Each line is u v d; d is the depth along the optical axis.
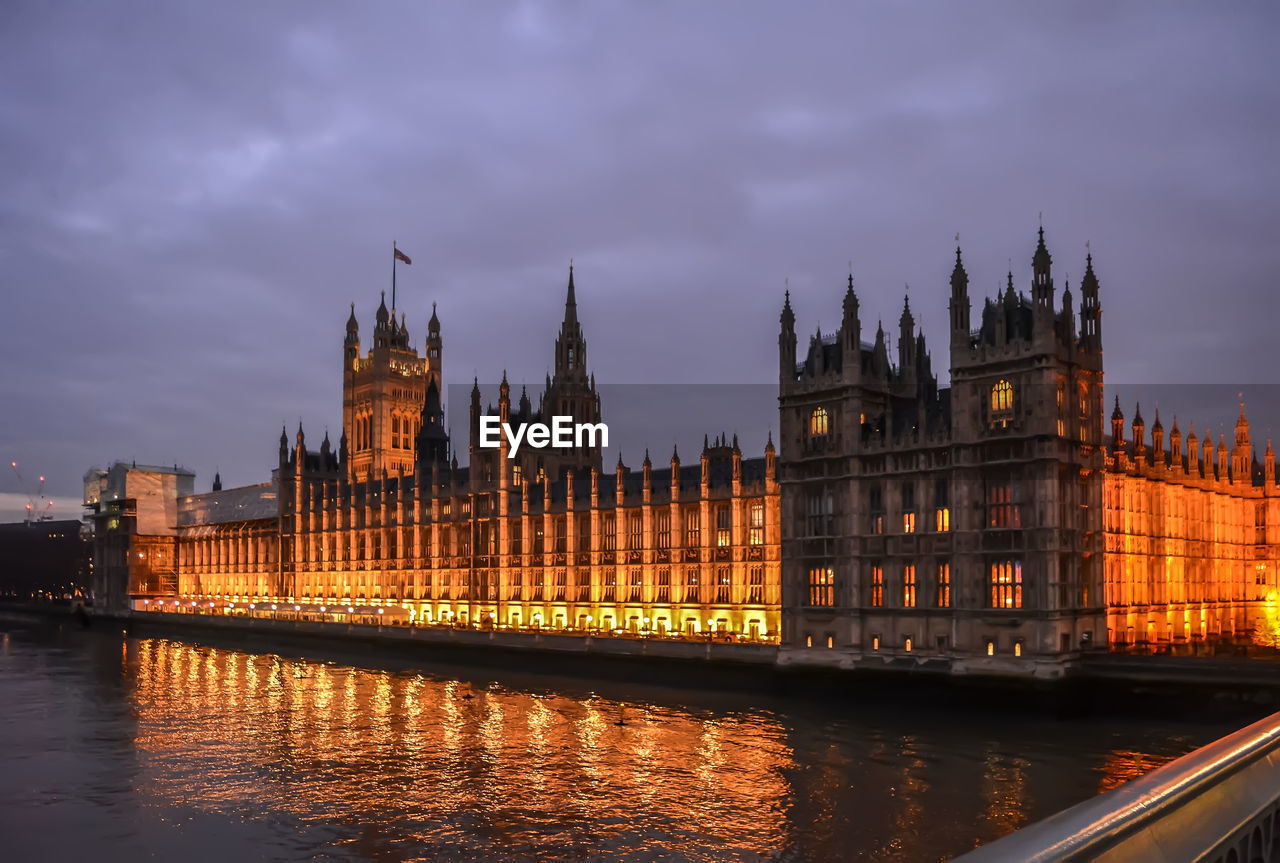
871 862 45.50
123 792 60.62
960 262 86.56
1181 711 74.75
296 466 193.00
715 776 62.12
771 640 110.00
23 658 148.88
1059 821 6.73
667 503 122.38
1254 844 8.60
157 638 191.38
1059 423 82.62
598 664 110.50
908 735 73.12
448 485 158.62
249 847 49.59
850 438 92.56
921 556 87.44
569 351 167.62
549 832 51.22
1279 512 119.44
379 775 64.31
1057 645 79.12
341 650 148.50
